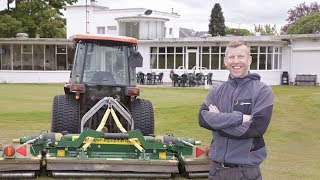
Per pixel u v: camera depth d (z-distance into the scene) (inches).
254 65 1462.8
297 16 2810.0
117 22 1787.6
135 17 1635.1
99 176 292.5
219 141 176.4
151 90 1147.9
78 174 290.5
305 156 418.6
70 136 306.0
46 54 1526.8
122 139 309.9
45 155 305.4
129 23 1656.0
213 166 179.8
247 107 173.5
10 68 1520.7
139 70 1571.1
